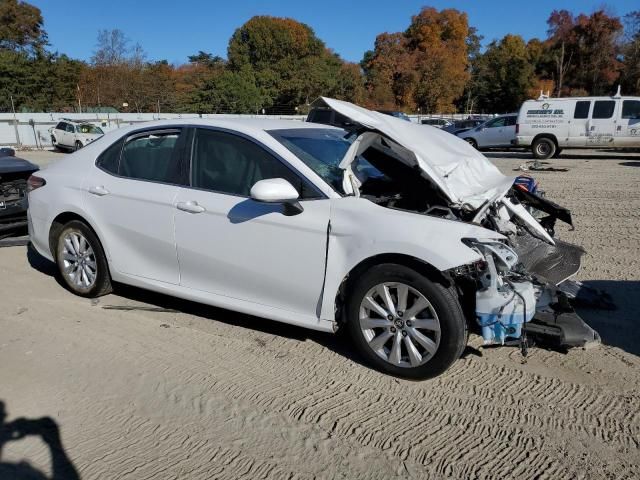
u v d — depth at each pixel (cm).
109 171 463
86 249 483
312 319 374
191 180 418
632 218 841
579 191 1124
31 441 293
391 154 389
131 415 317
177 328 432
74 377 358
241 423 309
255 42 5891
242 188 394
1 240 684
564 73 6397
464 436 296
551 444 289
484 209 367
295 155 383
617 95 1798
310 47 6128
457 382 351
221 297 410
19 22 5591
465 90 6731
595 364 371
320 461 278
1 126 3028
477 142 2239
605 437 294
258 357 384
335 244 356
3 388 345
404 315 343
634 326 428
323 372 363
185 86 5109
